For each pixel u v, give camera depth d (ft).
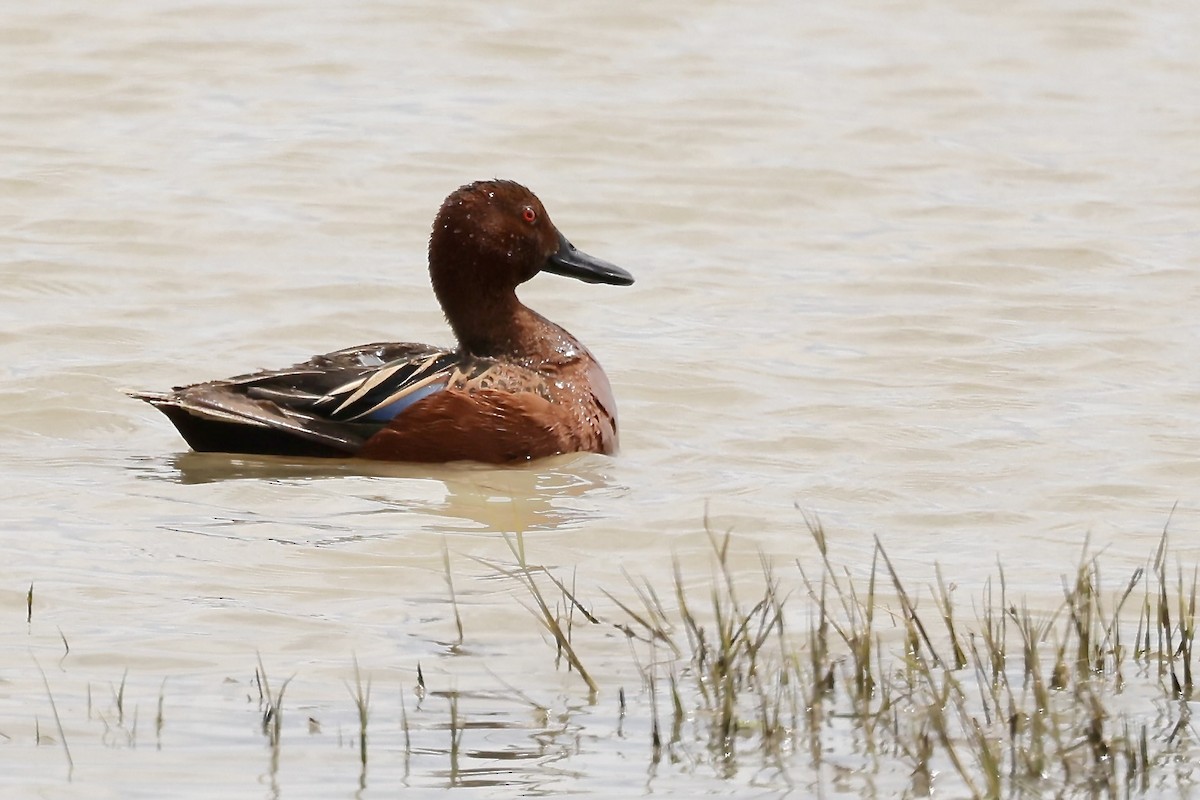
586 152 80.43
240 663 32.30
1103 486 43.91
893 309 61.82
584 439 46.85
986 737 28.89
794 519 41.11
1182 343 57.67
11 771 27.58
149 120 82.58
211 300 61.36
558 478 44.55
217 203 71.72
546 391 46.57
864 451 47.29
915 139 83.66
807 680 31.37
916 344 57.82
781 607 33.88
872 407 51.26
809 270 66.85
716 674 31.14
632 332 59.36
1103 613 35.06
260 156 77.92
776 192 76.02
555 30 97.60
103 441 47.78
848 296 63.67
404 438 45.37
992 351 56.90
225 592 35.94
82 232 67.92
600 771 27.89
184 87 86.94
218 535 39.45
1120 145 83.51
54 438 47.96
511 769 27.96
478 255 47.83
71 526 40.01
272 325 59.11
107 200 71.67
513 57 93.81
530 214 48.47
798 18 101.91
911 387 53.36
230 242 67.62
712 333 59.11
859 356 56.59
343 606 35.27
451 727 29.50
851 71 93.35
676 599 35.76
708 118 85.20
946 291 64.13
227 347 56.80
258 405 45.27
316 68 90.43
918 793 27.20
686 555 38.50
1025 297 63.31
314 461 45.52
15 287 61.77
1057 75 93.97
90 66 88.69
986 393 52.65
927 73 93.15
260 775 27.63
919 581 36.86
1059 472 45.21
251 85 87.81
